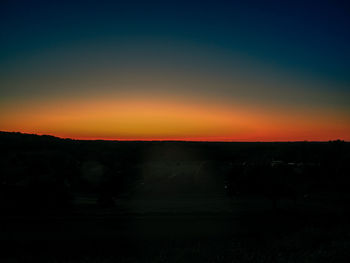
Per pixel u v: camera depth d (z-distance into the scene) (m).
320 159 66.94
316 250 19.56
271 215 28.84
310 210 31.17
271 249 20.31
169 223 26.05
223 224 26.00
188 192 45.22
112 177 47.28
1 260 18.97
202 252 19.86
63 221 26.25
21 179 38.22
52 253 20.17
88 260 19.03
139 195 42.69
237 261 18.19
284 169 35.69
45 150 74.56
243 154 92.75
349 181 47.81
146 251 20.58
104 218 27.27
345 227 24.75
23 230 23.88
